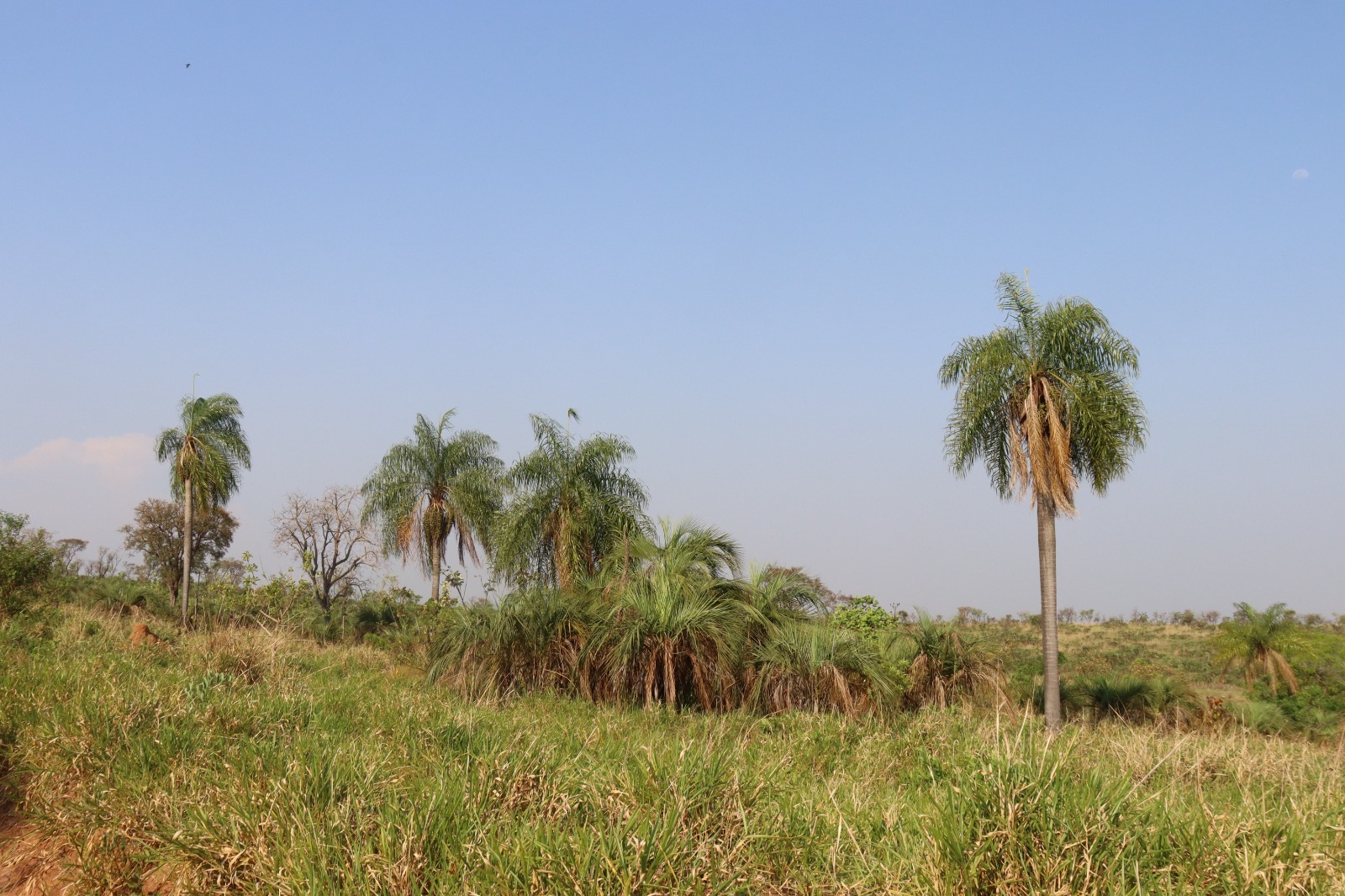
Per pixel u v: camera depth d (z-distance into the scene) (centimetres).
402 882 368
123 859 460
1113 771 528
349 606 3225
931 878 375
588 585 1680
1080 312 2000
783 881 410
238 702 738
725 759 532
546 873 363
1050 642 1978
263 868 393
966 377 2062
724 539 1741
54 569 1953
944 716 1265
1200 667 4512
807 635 1417
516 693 1397
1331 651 3175
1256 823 427
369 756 550
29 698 760
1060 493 1967
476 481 3033
